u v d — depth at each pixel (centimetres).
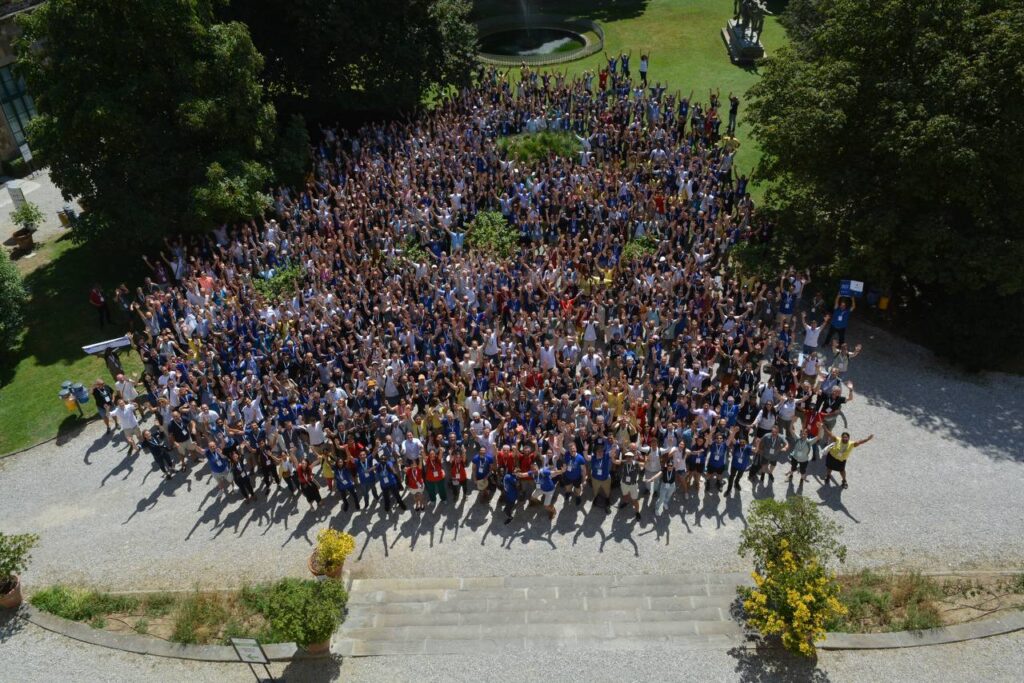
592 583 2073
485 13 6725
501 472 2281
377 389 2544
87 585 2173
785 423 2462
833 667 1784
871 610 1933
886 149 2731
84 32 3166
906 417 2605
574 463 2223
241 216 3469
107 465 2622
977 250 2630
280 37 4441
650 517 2278
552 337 2766
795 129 2916
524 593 2044
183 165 3412
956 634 1853
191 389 2608
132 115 3259
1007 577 2030
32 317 3353
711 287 2897
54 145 3331
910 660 1798
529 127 4275
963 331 2730
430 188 3588
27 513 2444
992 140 2527
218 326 2872
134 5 3162
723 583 2055
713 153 3997
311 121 4850
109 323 3319
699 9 6475
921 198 2755
